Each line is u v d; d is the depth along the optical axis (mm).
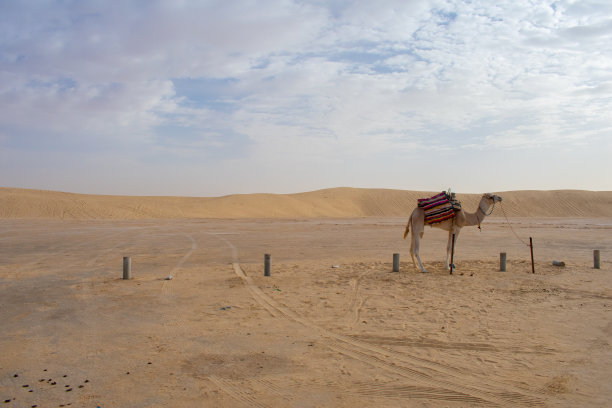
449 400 5504
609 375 6262
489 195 15219
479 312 9742
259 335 8125
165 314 9648
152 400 5453
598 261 15531
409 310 9945
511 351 7258
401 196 102250
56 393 5633
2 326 8719
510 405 5379
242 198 88062
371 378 6176
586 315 9445
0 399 5445
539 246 24688
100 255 20531
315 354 7133
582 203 90062
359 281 13398
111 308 10188
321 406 5332
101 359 6879
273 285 12883
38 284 13133
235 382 6020
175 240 28672
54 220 53281
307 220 59125
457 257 19484
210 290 12203
